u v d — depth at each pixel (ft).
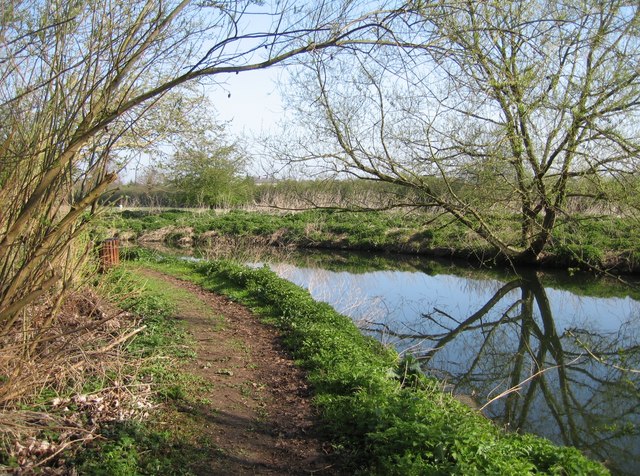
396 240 81.25
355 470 15.26
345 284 57.21
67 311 21.53
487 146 40.40
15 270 14.92
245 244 85.87
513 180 45.14
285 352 26.91
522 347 38.55
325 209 50.06
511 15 30.19
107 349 17.47
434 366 33.58
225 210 104.22
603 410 27.25
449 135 41.11
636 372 33.30
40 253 13.15
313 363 24.25
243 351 26.78
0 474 12.02
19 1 12.47
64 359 15.96
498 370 33.45
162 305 34.04
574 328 43.42
